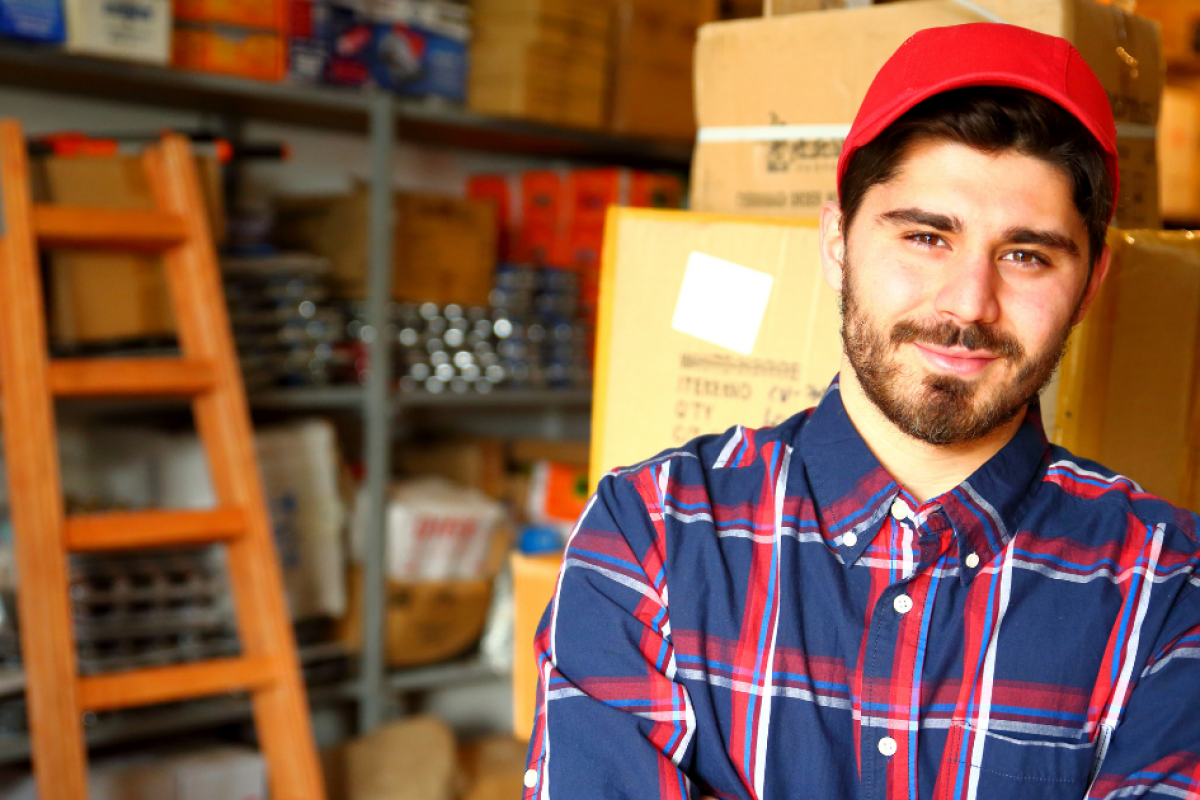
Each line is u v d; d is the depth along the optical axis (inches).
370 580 91.3
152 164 75.9
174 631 77.7
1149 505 29.4
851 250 28.3
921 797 27.1
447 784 83.6
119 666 75.5
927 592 28.1
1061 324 26.8
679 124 103.8
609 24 98.7
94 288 73.7
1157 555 28.2
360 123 102.6
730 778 27.9
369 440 90.9
